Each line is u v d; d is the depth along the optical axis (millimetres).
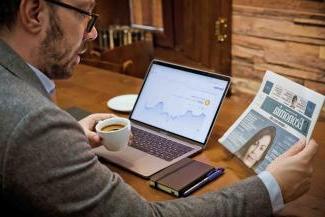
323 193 1091
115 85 1909
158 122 1438
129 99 1688
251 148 1225
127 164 1241
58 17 885
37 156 789
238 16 2656
